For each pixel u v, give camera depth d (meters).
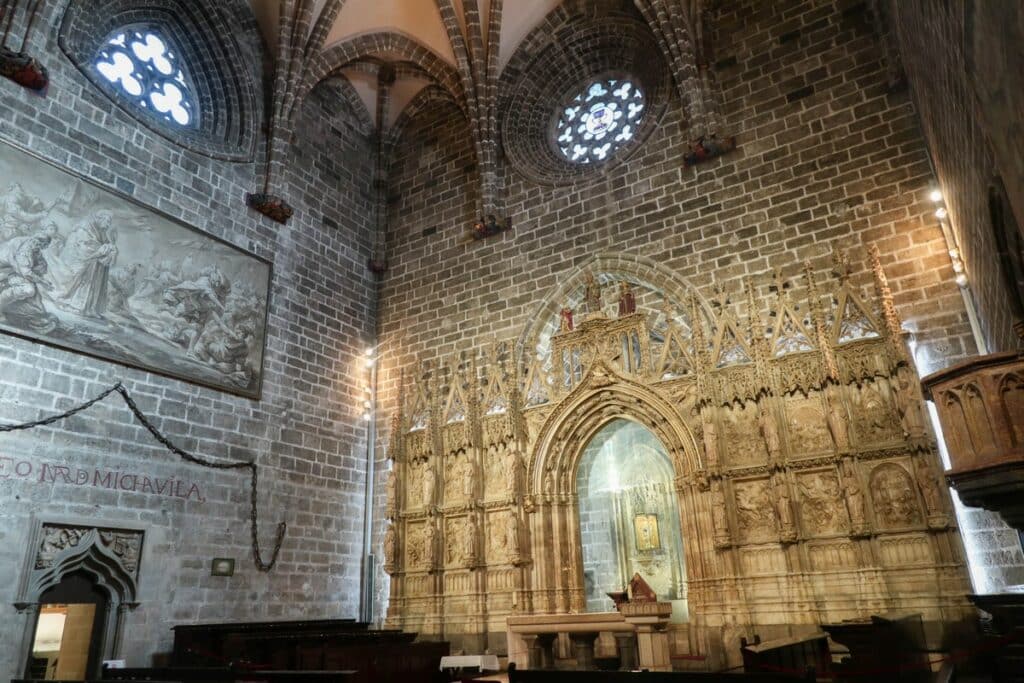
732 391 17.00
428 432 21.16
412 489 21.06
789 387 16.38
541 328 21.50
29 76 16.30
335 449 21.98
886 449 14.98
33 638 14.14
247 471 19.17
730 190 19.66
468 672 15.48
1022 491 8.08
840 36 19.41
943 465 15.09
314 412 21.62
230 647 15.22
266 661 14.96
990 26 6.94
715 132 20.11
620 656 15.21
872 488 15.02
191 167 19.92
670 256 20.00
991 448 8.27
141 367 17.17
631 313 19.12
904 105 17.91
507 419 20.02
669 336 18.56
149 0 20.80
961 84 9.61
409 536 20.58
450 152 25.53
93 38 19.06
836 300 16.61
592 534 21.33
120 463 16.27
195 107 21.70
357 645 14.84
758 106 19.98
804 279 17.92
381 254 25.61
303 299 22.31
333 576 20.80
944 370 8.84
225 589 17.83
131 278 17.52
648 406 18.12
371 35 23.95
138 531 16.31
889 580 14.29
